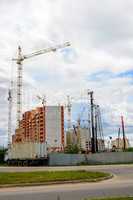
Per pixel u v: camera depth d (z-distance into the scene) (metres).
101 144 110.88
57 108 137.00
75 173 35.41
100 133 111.31
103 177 32.88
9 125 119.00
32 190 24.17
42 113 137.38
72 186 26.59
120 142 120.12
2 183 27.42
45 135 134.12
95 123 102.12
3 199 19.78
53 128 135.00
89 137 111.56
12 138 127.19
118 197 18.80
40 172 37.00
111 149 107.69
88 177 31.83
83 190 23.56
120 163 78.69
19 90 133.00
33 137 140.50
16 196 21.03
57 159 78.81
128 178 33.84
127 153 81.88
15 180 28.80
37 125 138.88
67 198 19.75
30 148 77.69
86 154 80.88
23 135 146.75
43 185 27.80
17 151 80.62
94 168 53.47
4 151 92.19
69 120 148.38
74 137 127.56
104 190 23.41
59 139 133.88
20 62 138.12
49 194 21.73
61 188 25.14
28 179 29.41
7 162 84.56
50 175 32.69
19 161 79.38
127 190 23.31
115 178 33.97
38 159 77.06
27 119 146.25
